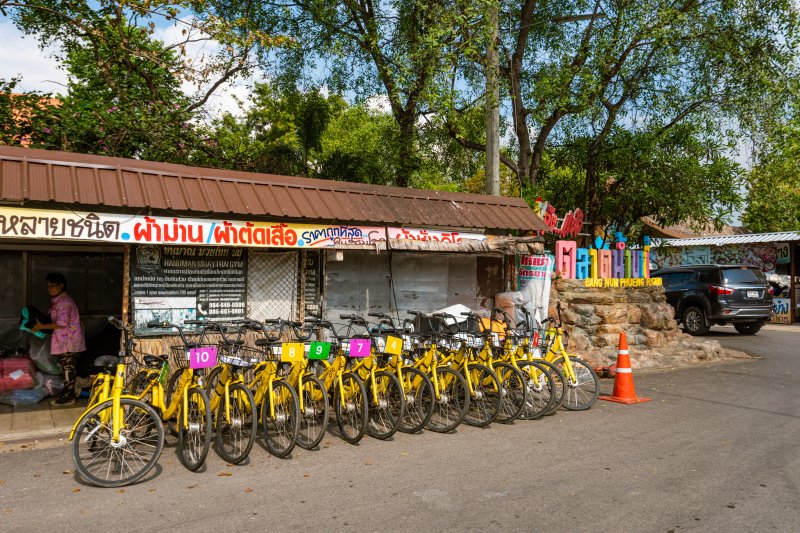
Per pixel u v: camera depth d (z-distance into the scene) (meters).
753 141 13.88
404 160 15.53
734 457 5.60
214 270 7.80
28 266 8.80
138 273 7.36
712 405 7.95
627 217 15.23
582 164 14.92
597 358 10.87
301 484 4.89
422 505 4.42
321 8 13.51
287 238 7.63
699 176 13.83
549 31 14.73
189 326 7.58
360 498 4.57
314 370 6.36
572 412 7.58
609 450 5.85
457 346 7.27
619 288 11.99
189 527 4.04
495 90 11.08
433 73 12.05
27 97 11.16
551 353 8.02
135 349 7.13
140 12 11.20
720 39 13.14
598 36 13.39
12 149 6.65
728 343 15.03
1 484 4.89
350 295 8.97
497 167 11.01
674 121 14.49
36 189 6.23
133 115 11.62
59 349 7.71
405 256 9.45
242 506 4.41
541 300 10.55
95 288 9.15
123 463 5.12
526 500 4.51
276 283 8.23
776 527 4.02
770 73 13.12
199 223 7.07
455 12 11.52
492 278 10.31
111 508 4.38
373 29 13.56
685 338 12.73
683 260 24.66
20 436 6.30
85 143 11.27
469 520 4.14
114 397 4.97
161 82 13.37
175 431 6.35
